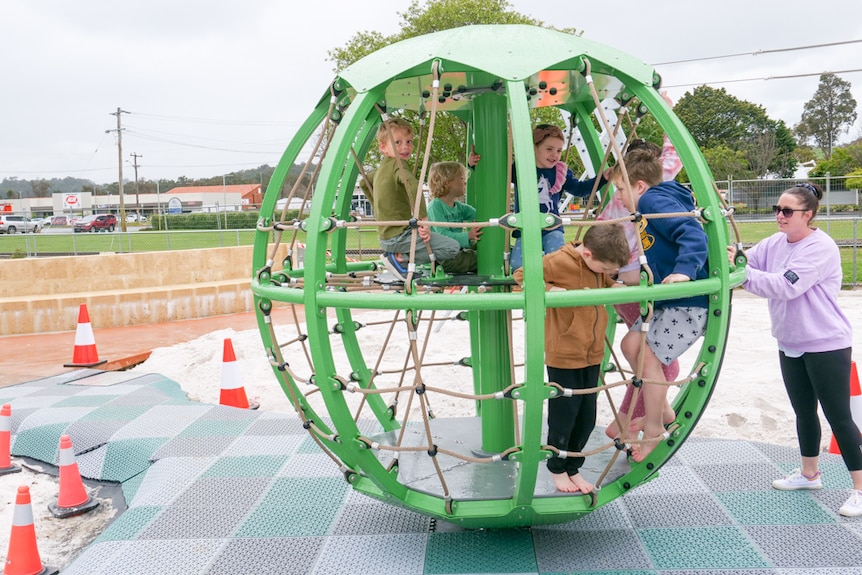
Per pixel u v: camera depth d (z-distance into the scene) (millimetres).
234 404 6086
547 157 3613
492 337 3508
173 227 46844
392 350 8109
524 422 2576
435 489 3143
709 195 2760
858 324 9195
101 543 3471
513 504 2916
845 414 3475
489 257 3535
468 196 3807
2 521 4238
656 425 3172
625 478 3061
